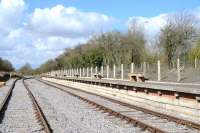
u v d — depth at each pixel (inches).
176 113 764.6
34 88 2032.5
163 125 612.7
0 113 789.2
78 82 2114.9
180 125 609.9
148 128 559.5
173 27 2610.7
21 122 669.3
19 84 2596.0
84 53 4023.1
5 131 568.7
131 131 558.3
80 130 570.6
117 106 949.2
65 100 1163.3
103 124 631.8
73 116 750.5
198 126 572.1
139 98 1000.2
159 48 2714.1
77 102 1080.8
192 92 673.6
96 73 1991.9
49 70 7372.1
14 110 865.5
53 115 770.8
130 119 649.6
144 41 3403.1
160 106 849.5
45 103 1062.4
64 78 2785.4
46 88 2034.9
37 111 805.2
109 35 3705.7
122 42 3503.9
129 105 917.2
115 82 1216.8
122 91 1166.3
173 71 1672.0
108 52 3599.9
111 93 1309.1
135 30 3511.3
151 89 902.4
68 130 570.3
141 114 762.8
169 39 2554.1
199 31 2600.9
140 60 3176.7
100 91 1502.2
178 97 753.6
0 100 1152.2
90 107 926.4
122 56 3415.4
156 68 1851.6
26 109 886.4
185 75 1519.4
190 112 705.0
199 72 1513.3
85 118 716.0
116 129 577.0
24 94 1457.9
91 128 589.3
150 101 914.1
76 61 4254.4
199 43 2037.4
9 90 1688.0
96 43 4052.7
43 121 641.6
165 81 1432.1
